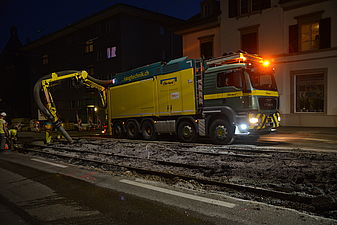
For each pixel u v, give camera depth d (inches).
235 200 166.2
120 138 599.5
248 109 362.6
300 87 712.4
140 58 1222.9
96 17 1230.9
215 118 406.9
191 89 421.4
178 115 450.6
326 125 662.5
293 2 699.4
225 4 844.0
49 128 538.9
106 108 633.0
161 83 473.1
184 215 145.6
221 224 132.7
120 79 578.9
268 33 756.0
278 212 145.2
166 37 1334.9
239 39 815.7
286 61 727.7
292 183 190.2
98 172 258.8
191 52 969.5
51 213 156.3
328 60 661.9
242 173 224.4
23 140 684.7
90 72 1354.6
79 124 1035.9
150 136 507.5
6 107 1969.7
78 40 1423.5
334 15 651.5
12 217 152.2
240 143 408.2
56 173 261.9
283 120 731.4
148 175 242.2
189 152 340.8
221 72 391.2
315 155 282.7
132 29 1197.7
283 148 340.8
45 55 1704.0
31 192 200.2
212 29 904.3
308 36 698.2
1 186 221.1
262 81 387.2
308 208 149.8
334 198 154.4
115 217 146.8
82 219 145.7
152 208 157.9
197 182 207.6
